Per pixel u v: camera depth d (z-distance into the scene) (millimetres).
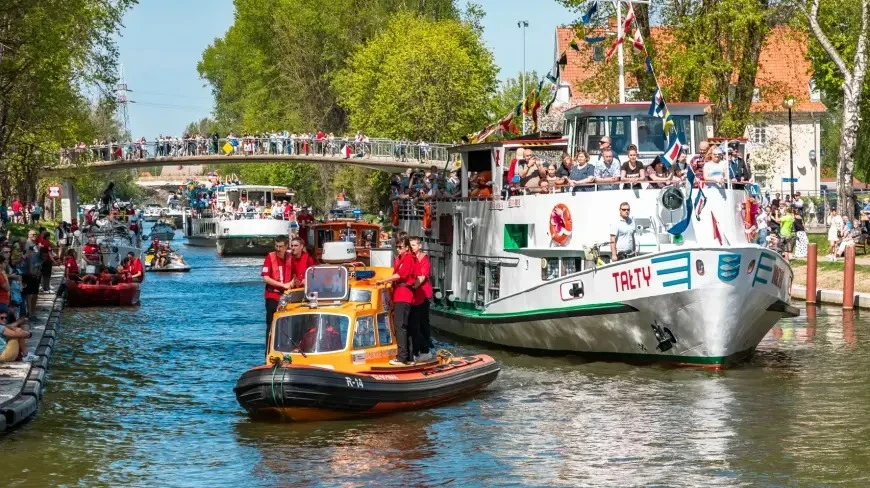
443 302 32625
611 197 25812
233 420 20844
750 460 17609
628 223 25281
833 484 16312
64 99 51062
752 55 44969
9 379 22734
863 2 47562
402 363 21500
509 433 19406
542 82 31734
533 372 25109
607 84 44781
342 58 97938
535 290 26688
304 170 107312
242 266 70750
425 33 82562
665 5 45156
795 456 17797
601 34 43344
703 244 25406
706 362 24656
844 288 36562
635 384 23516
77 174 66062
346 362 20547
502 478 16766
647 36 44500
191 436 19594
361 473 17078
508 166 29547
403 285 21969
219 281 56594
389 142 80500
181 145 84438
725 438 18969
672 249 24359
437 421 20297
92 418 21219
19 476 17172
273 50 107062
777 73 87000
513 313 27375
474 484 16484
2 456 18344
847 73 47781
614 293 24844
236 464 17703
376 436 19234
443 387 21469
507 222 28500
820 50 64438
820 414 20641
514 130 33281
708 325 24094
